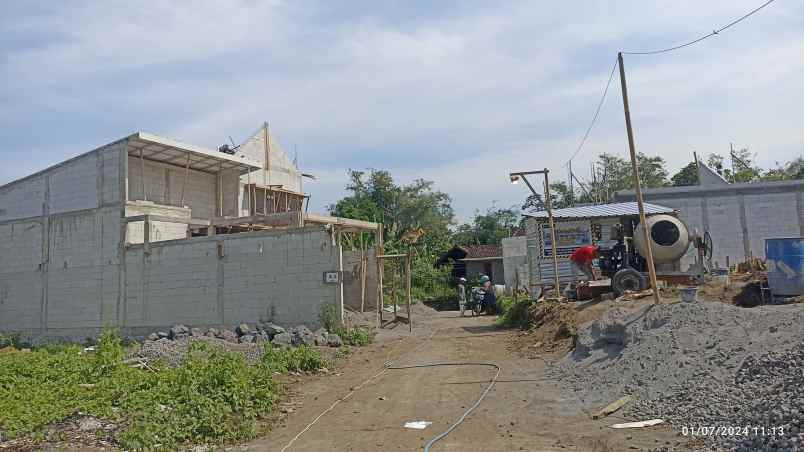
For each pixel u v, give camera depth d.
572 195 47.53
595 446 7.16
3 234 27.62
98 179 25.41
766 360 7.91
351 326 20.98
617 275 17.27
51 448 7.84
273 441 8.29
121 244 24.30
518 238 39.78
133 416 8.84
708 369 8.76
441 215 61.09
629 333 11.51
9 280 27.28
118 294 24.19
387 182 58.81
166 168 28.56
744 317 9.80
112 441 8.15
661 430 7.44
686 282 17.77
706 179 33.38
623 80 13.70
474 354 15.60
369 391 11.45
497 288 35.72
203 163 28.94
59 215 26.22
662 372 9.38
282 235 20.88
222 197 30.78
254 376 10.70
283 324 20.56
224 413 8.87
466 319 28.00
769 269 14.76
